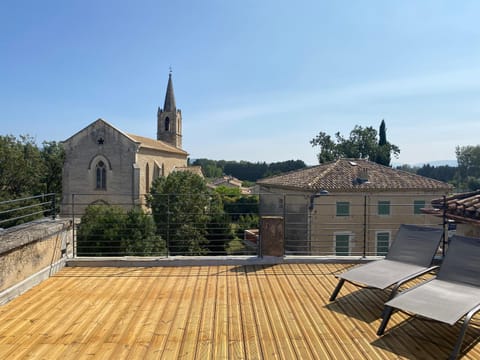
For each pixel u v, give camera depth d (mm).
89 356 3703
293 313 4863
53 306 5055
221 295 5547
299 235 22578
